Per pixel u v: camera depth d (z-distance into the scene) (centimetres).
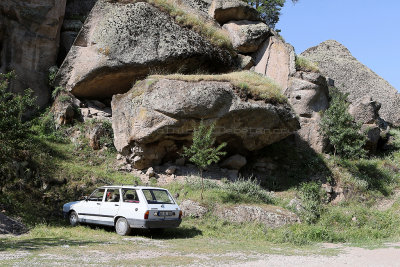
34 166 1483
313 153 2053
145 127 1591
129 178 1608
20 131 1164
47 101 2089
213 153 1459
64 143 1808
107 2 2055
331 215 1512
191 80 1603
